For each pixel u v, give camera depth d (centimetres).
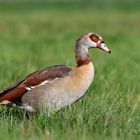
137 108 1358
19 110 1259
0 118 1220
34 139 1059
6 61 2289
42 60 2369
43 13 6162
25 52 2722
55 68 1239
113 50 2803
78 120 1154
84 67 1254
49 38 3444
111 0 8488
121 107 1278
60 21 4956
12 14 6019
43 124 1161
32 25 4559
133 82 1789
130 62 2200
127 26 4441
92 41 1281
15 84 1245
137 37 3469
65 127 1127
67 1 8638
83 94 1253
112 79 1809
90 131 1122
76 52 1274
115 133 1091
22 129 1111
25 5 7881
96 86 1684
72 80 1229
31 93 1222
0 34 3809
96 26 4456
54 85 1220
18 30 4134
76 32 3900
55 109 1226
